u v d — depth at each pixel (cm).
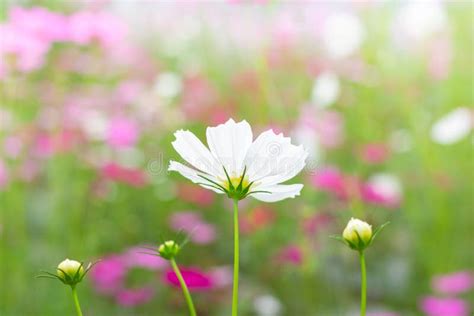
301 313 175
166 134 237
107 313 172
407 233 204
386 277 188
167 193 208
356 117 246
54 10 252
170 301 177
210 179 80
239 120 240
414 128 225
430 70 264
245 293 178
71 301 166
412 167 220
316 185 183
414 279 191
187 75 271
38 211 200
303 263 173
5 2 226
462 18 279
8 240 176
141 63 287
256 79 245
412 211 204
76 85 234
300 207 182
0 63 177
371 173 231
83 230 186
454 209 209
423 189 209
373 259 194
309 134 202
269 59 255
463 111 217
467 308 172
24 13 188
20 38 177
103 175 195
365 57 263
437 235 198
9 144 190
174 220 196
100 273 171
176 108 247
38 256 180
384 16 280
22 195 194
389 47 272
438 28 272
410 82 258
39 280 169
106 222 195
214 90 261
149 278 182
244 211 200
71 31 200
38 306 165
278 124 218
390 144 232
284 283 181
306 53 272
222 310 172
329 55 266
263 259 188
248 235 193
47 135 203
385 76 256
